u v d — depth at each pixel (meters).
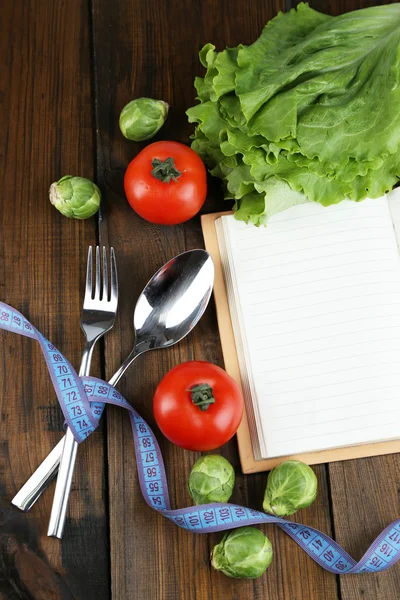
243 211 0.75
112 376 0.76
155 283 0.76
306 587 0.74
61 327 0.77
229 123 0.74
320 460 0.75
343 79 0.73
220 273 0.78
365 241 0.77
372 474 0.76
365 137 0.73
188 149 0.75
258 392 0.75
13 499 0.74
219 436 0.71
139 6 0.83
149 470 0.74
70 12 0.83
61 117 0.81
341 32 0.75
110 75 0.82
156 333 0.76
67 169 0.80
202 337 0.77
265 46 0.76
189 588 0.73
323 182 0.74
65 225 0.79
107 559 0.74
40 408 0.76
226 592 0.74
